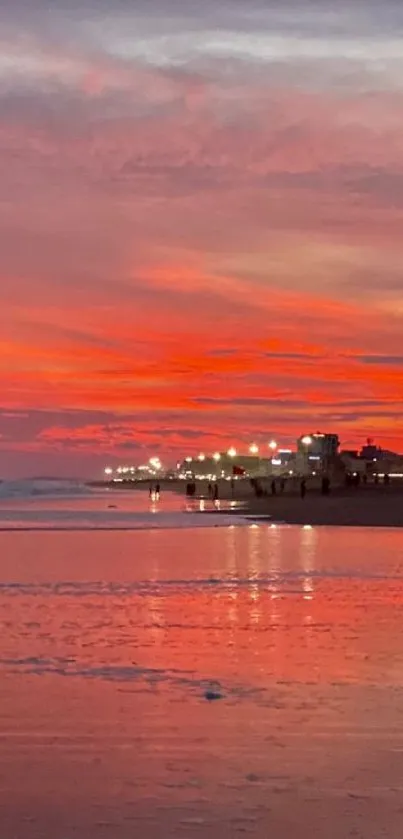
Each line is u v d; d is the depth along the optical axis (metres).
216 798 8.59
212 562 33.91
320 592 24.86
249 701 12.26
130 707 11.92
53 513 79.38
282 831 7.83
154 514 77.75
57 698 12.41
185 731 10.81
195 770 9.40
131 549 40.12
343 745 10.26
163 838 7.68
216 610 21.20
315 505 91.75
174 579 27.97
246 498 129.38
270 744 10.30
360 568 31.64
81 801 8.51
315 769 9.42
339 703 12.13
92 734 10.70
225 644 16.62
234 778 9.13
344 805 8.41
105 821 8.03
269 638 17.31
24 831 7.82
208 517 72.75
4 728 10.95
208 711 11.73
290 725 11.07
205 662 14.91
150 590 25.06
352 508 84.25
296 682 13.41
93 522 64.06
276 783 8.99
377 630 18.28
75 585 26.22
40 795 8.66
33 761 9.70
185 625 18.91
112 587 25.77
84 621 19.41
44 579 27.83
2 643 16.66
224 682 13.39
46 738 10.54
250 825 7.95
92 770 9.40
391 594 24.39
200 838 7.69
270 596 23.91
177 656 15.44
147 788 8.85
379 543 44.62
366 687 13.06
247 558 35.59
